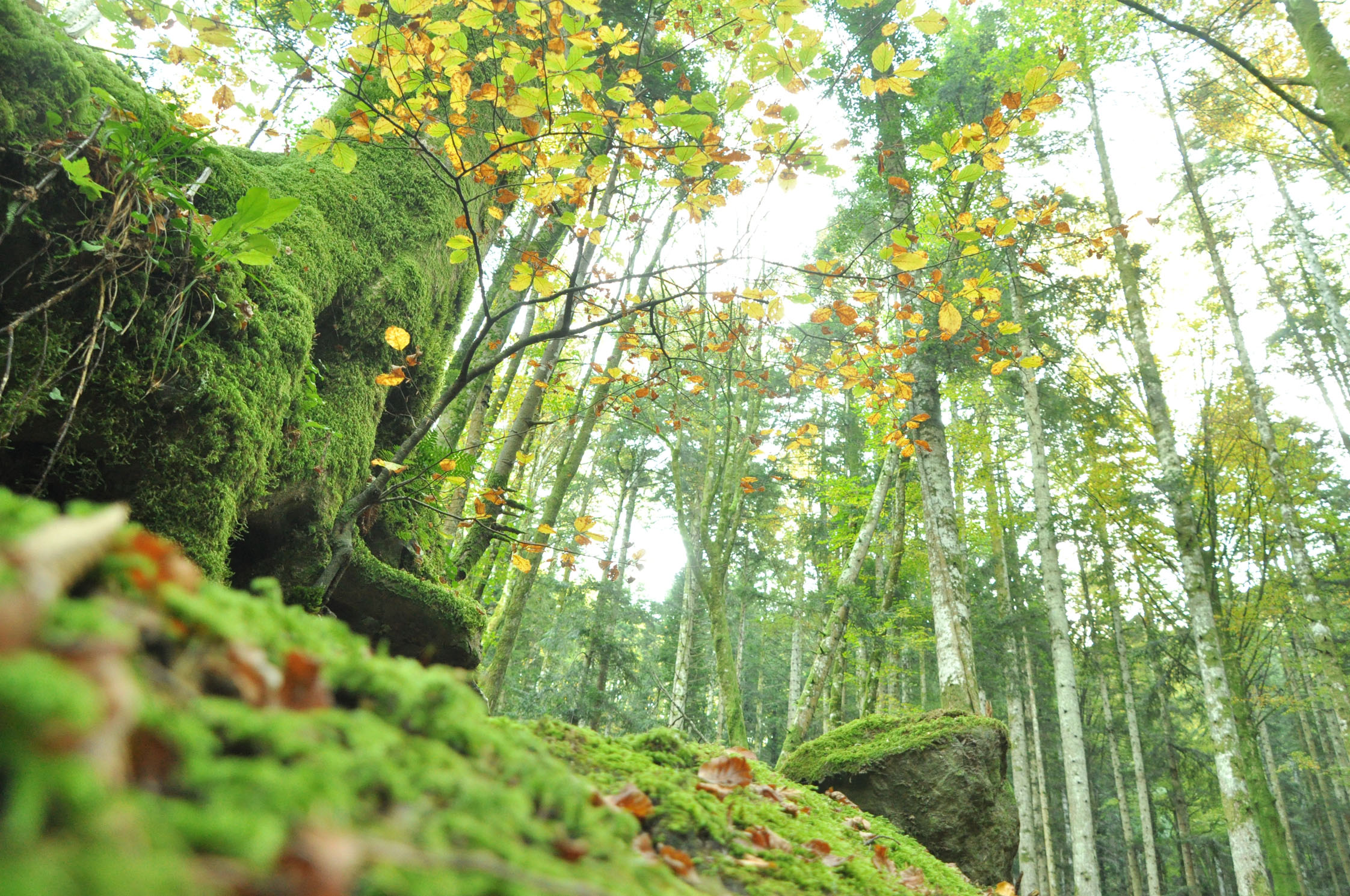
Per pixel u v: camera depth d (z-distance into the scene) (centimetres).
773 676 3119
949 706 764
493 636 991
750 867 141
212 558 271
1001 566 1856
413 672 107
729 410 1021
